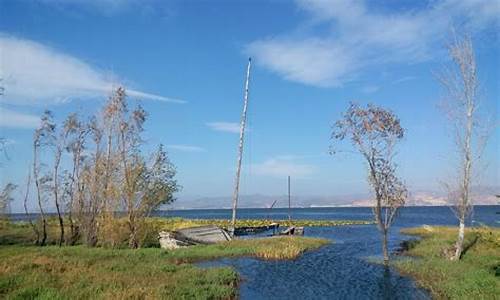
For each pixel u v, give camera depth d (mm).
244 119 65062
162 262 33031
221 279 27391
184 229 51406
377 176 36875
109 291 21141
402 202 36969
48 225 61875
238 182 64250
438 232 59688
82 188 46438
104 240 44031
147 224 45719
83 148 47062
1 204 50375
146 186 45031
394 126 36250
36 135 47188
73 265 29219
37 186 47844
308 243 50469
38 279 23734
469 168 33781
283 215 180000
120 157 44875
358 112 37750
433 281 26766
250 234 71375
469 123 33531
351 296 25047
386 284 27891
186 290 23016
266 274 31953
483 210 192875
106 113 45469
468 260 32719
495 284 23547
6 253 35281
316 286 27766
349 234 69562
